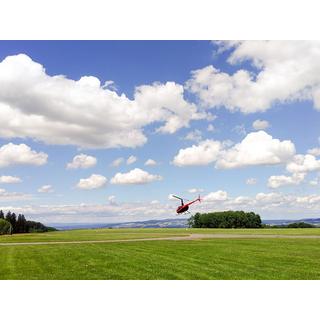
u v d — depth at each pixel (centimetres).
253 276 2281
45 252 3397
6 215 16512
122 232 9262
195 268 2522
